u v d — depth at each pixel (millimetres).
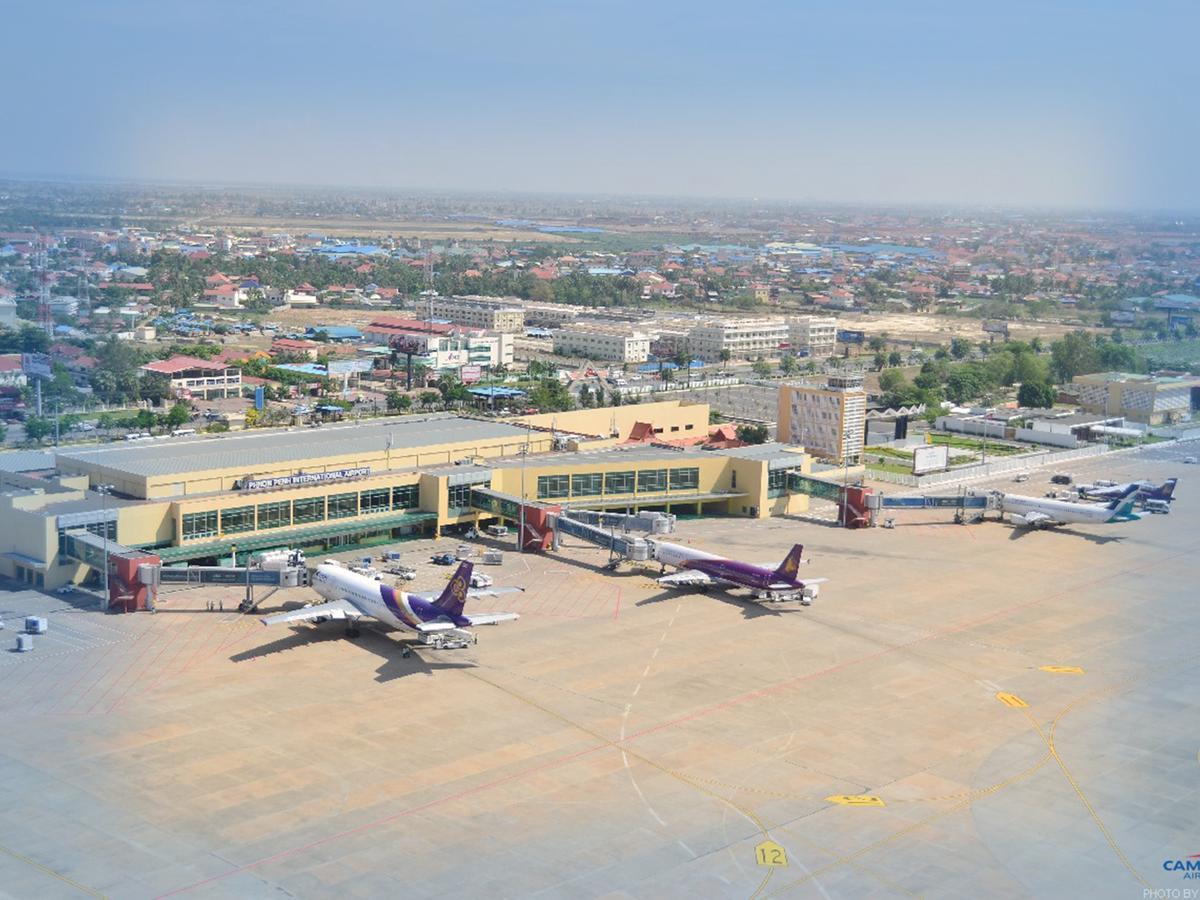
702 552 179000
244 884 88500
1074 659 142750
